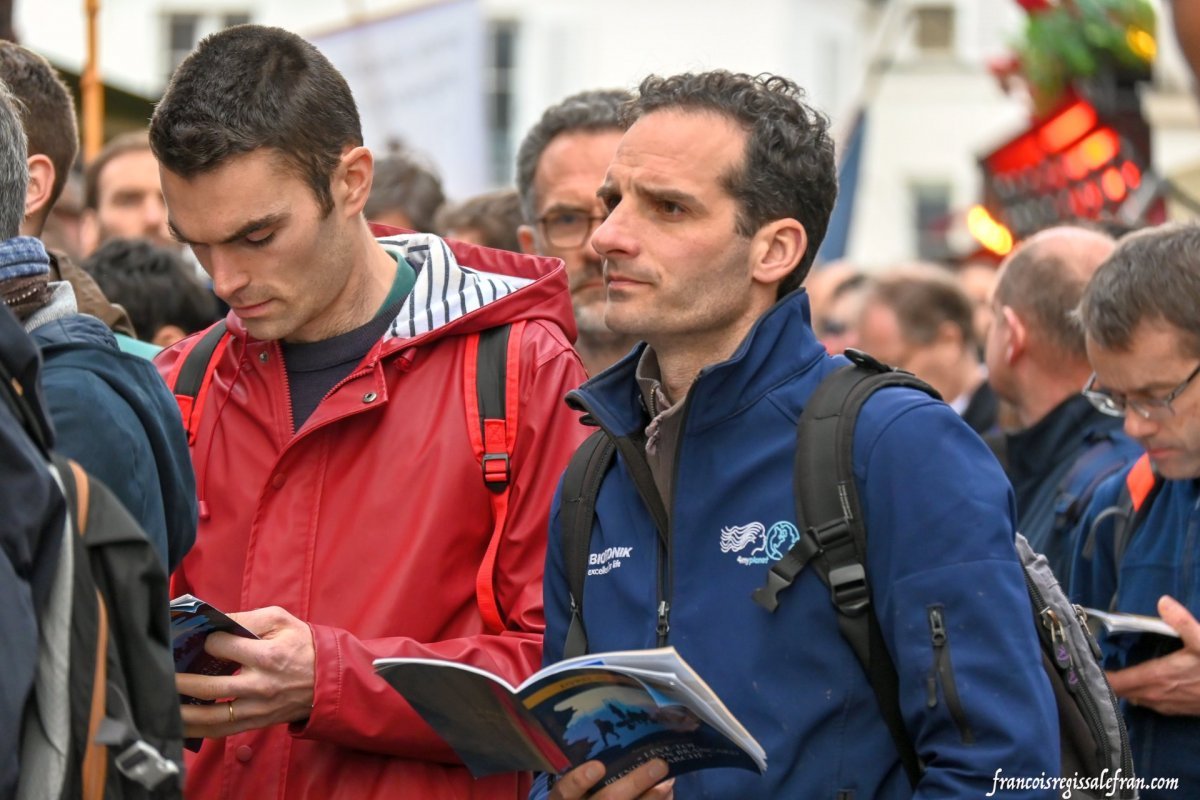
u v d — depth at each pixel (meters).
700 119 7.96
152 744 6.27
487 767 7.98
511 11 69.62
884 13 74.94
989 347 13.09
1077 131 25.64
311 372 9.20
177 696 6.39
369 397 8.94
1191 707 9.37
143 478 7.18
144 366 7.48
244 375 9.30
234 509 9.09
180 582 9.17
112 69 67.62
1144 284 9.58
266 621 8.27
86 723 6.07
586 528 8.28
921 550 7.30
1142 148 25.39
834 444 7.54
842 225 34.84
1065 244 12.80
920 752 7.31
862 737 7.46
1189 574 9.80
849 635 7.43
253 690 8.15
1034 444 12.49
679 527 7.86
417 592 8.80
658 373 8.30
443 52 24.50
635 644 7.87
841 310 26.27
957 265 30.94
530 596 8.88
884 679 7.43
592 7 69.44
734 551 7.70
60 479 6.18
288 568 8.86
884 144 76.31
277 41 8.61
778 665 7.53
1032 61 26.17
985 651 7.18
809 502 7.50
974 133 75.88
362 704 8.33
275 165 8.40
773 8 68.94
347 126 8.77
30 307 7.16
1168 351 9.52
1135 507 10.45
